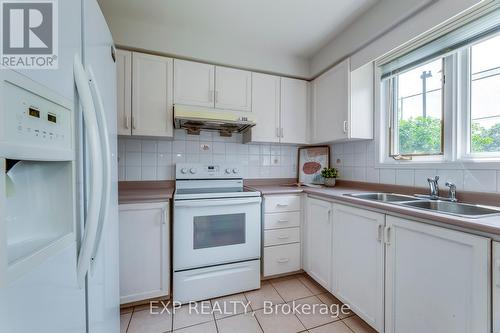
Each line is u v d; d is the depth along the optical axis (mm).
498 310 812
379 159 1921
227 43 2035
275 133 2254
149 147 2102
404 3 1396
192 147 2238
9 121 397
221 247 1769
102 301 813
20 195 511
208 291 1722
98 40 809
